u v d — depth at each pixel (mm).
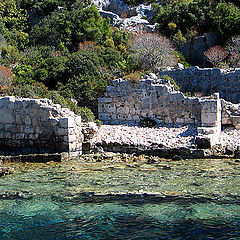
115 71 26500
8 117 16109
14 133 16047
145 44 31547
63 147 15211
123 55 32156
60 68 26156
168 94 18672
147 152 14781
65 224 8016
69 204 9203
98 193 9906
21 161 14484
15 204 9297
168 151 14430
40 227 7883
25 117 15820
